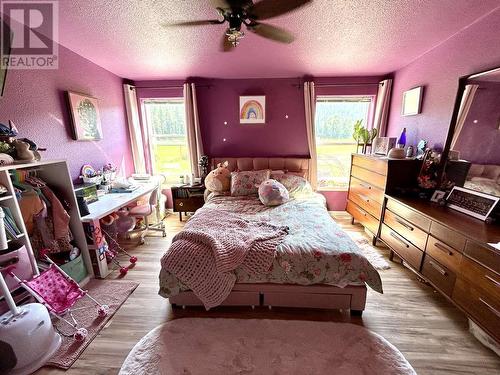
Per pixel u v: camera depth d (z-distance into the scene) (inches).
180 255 68.0
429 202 87.7
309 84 137.2
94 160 117.7
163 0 63.4
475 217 70.7
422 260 77.6
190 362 55.5
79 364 55.9
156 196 125.8
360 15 72.2
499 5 67.8
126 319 69.9
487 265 54.3
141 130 154.9
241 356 57.0
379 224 105.3
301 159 147.9
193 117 146.4
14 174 70.5
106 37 86.4
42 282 65.7
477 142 74.7
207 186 137.3
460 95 81.6
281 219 93.0
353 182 135.9
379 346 59.4
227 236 73.9
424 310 72.3
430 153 93.0
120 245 117.3
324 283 68.1
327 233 78.4
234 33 63.1
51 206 76.2
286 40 74.7
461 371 53.8
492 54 71.7
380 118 136.7
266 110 147.6
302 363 55.2
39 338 55.2
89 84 112.7
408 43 93.9
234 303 72.1
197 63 116.0
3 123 73.9
